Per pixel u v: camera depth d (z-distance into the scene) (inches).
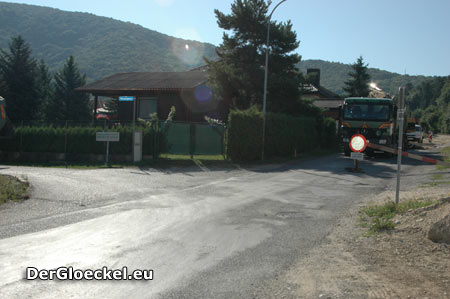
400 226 274.7
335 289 173.2
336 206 376.5
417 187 491.2
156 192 458.6
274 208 366.0
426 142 2213.3
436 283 180.1
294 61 1225.4
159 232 273.6
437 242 240.1
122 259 213.9
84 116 2460.6
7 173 599.8
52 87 2726.4
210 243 247.0
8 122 909.2
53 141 911.7
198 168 725.9
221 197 427.2
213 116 1352.1
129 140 813.9
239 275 190.5
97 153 853.2
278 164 820.0
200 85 1322.6
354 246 240.2
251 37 1211.2
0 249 230.1
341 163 842.2
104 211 346.6
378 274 191.9
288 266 203.9
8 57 2081.7
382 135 922.1
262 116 870.4
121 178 574.6
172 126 832.9
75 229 280.7
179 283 180.4
